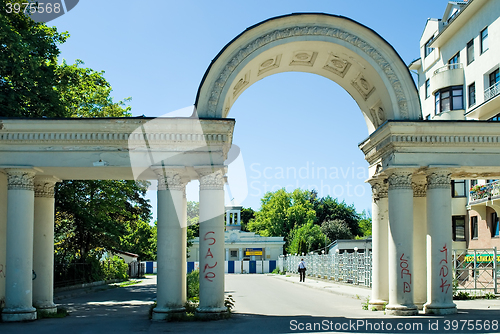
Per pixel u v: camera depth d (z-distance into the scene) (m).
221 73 13.28
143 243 63.78
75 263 31.12
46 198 14.96
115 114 29.38
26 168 13.21
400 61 13.74
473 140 13.81
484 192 27.77
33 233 14.50
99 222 30.67
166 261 12.94
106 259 44.66
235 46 13.34
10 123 13.12
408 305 13.44
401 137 13.62
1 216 14.07
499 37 26.30
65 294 25.28
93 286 33.53
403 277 13.49
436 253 13.61
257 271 61.62
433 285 13.62
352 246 53.94
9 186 13.30
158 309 12.76
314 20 13.56
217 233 12.91
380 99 14.65
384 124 13.73
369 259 26.39
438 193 13.73
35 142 13.34
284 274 53.78
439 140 13.73
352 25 13.63
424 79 37.56
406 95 13.84
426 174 14.12
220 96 13.27
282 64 14.84
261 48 13.40
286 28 13.50
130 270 52.00
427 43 36.91
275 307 17.30
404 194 13.70
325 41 13.56
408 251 13.54
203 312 12.67
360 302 19.42
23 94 18.47
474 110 27.94
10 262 13.09
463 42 30.81
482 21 28.27
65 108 21.58
